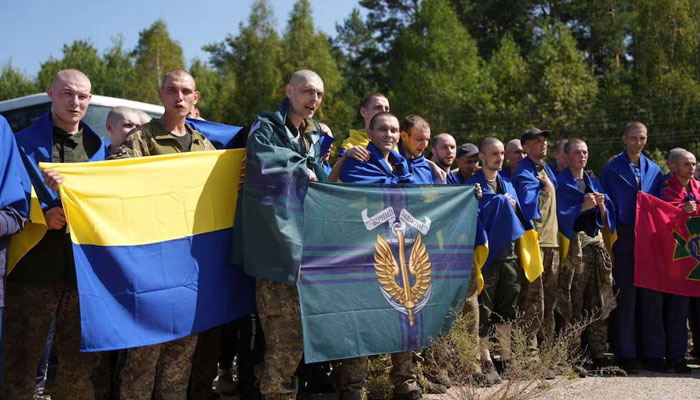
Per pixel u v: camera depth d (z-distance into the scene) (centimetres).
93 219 445
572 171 760
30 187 443
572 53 3912
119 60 6191
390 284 546
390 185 559
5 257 428
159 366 483
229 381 618
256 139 484
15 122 955
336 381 596
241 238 488
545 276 719
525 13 5194
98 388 533
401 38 4628
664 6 3831
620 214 771
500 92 3966
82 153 504
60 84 488
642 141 782
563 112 3762
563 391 624
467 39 4578
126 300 449
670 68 3791
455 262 592
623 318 754
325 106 4581
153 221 467
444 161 709
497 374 647
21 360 464
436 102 4103
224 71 5997
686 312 757
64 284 471
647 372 745
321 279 510
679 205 771
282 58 4681
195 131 526
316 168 531
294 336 491
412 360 627
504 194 685
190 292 475
